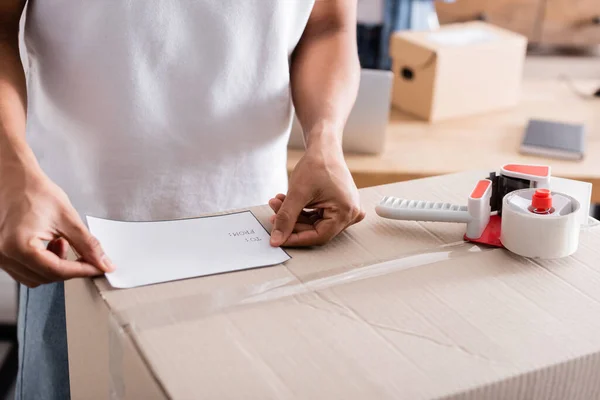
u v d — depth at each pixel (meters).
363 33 2.45
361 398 0.59
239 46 0.99
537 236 0.78
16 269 0.73
